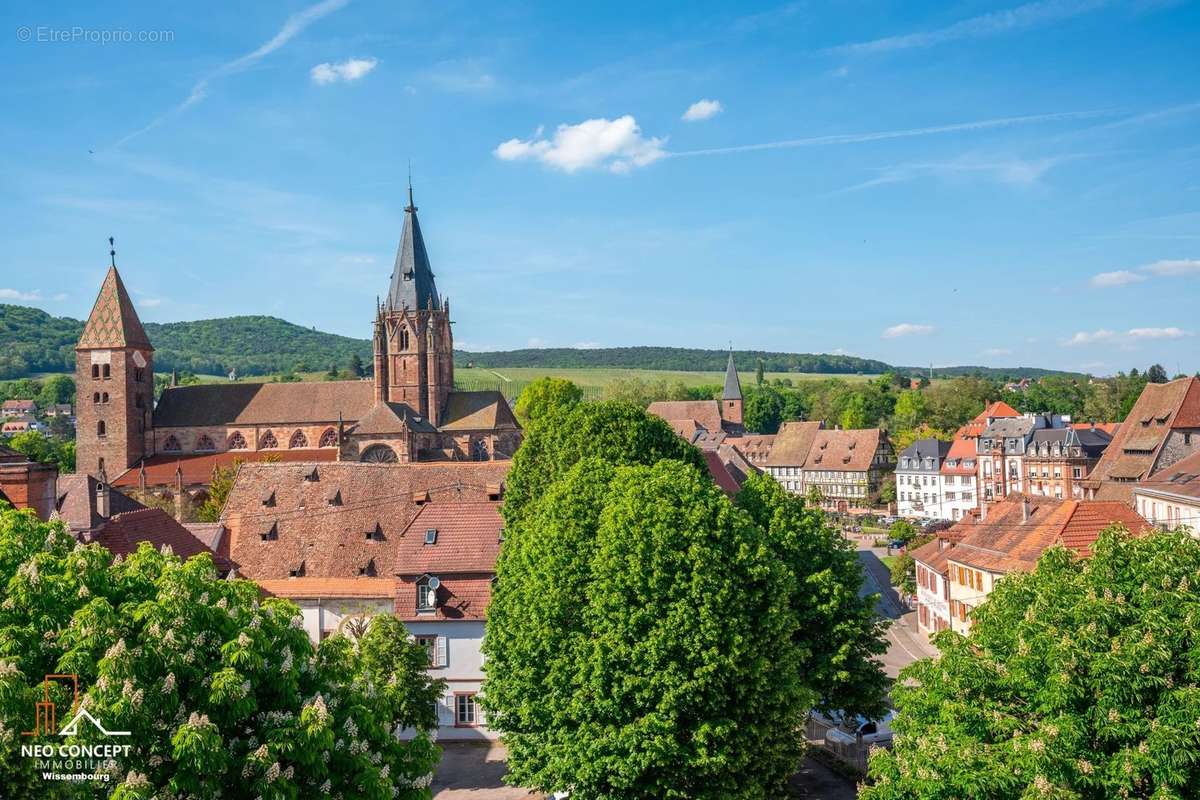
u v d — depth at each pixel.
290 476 69.19
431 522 56.78
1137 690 24.41
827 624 46.28
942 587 72.06
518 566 42.84
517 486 56.03
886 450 185.00
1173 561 28.39
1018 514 65.00
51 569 24.48
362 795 23.25
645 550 37.16
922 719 28.53
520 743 38.59
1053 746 24.08
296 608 26.73
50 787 18.52
